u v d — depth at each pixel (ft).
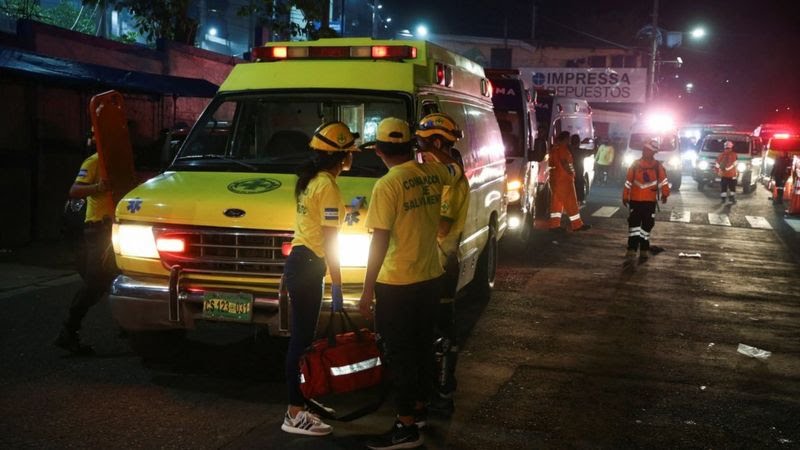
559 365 22.75
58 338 22.24
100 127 21.81
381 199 15.74
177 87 45.96
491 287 31.50
